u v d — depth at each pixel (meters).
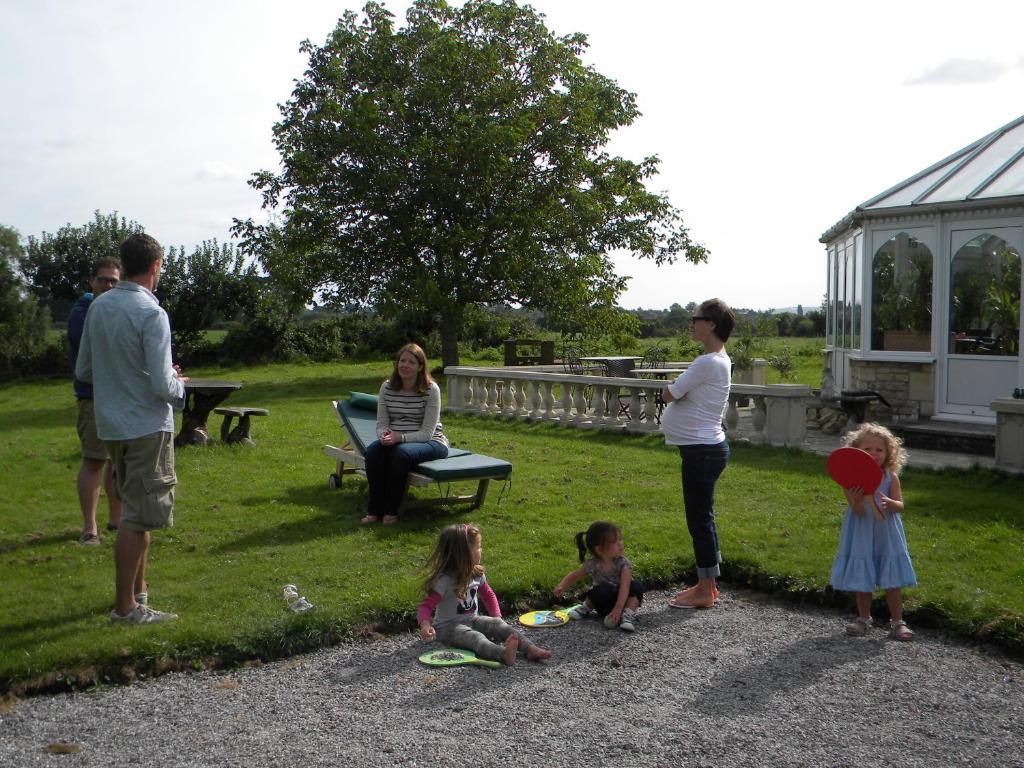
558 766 3.58
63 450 12.05
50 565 6.13
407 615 5.22
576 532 7.09
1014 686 4.48
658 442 12.45
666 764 3.61
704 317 5.53
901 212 12.97
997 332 12.27
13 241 34.03
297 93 26.53
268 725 3.94
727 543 6.74
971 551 6.58
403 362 7.62
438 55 25.03
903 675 4.61
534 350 29.33
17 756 3.61
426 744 3.75
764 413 12.17
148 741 3.77
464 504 8.07
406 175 25.78
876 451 5.23
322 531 7.14
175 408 5.11
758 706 4.21
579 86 26.45
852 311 14.65
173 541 6.80
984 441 11.19
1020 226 11.95
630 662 4.78
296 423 14.95
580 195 25.88
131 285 4.94
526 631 5.26
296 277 27.48
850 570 5.16
